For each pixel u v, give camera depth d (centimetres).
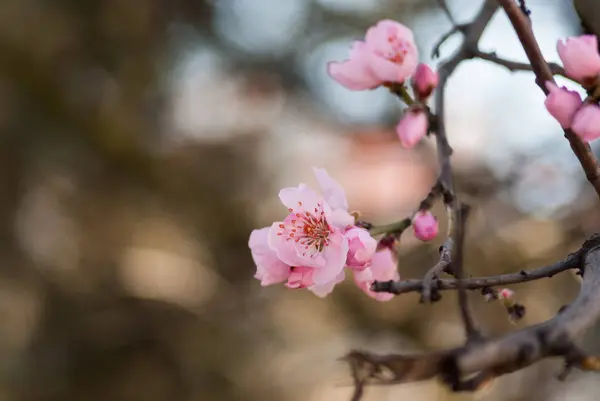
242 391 394
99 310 399
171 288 416
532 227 344
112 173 416
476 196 324
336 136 451
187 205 436
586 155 111
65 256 402
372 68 139
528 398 322
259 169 461
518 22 109
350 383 112
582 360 93
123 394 384
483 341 101
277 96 466
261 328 415
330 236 123
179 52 450
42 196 400
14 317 382
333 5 432
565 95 108
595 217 304
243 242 443
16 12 387
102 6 406
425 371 96
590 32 164
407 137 138
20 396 367
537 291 327
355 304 402
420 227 131
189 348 400
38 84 395
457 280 103
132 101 421
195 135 465
